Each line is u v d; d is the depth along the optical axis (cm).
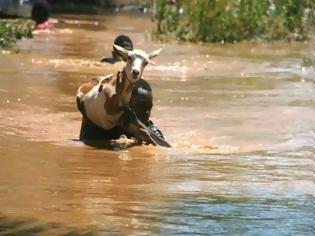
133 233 871
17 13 4262
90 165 1209
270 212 970
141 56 1391
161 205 987
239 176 1162
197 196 1035
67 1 5566
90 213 942
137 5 5541
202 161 1266
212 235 873
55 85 2055
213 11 3528
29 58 2597
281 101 1942
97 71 2355
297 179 1153
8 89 1956
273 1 3697
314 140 1468
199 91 2078
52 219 917
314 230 902
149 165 1222
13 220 911
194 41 3494
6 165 1192
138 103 1423
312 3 3688
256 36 3616
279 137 1492
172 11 3512
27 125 1544
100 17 4747
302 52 3244
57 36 3447
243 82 2281
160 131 1458
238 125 1605
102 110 1409
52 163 1216
